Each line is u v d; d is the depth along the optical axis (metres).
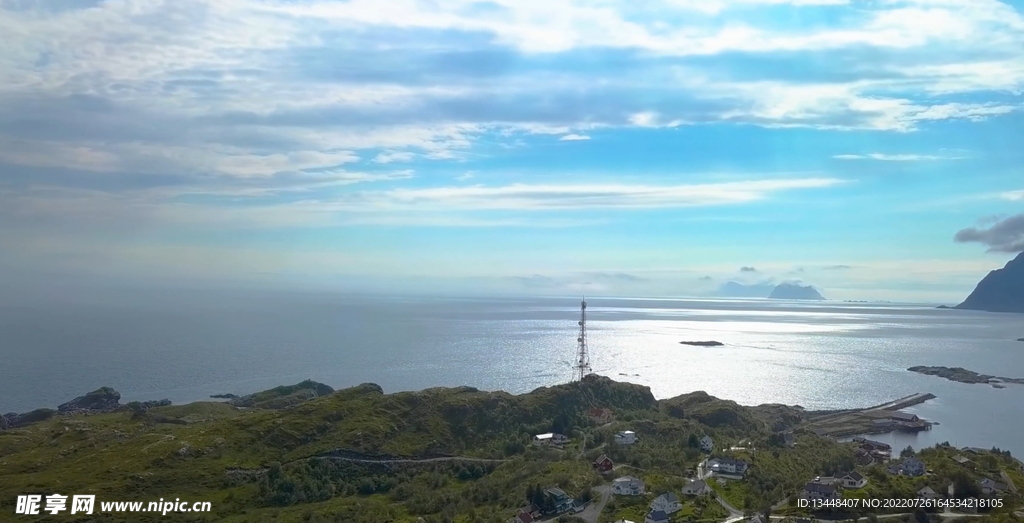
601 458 145.50
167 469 148.12
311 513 129.25
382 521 124.81
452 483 151.75
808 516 117.00
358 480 152.50
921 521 117.69
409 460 162.50
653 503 118.62
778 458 153.62
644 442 169.00
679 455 156.25
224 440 163.62
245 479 147.75
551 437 174.88
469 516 122.31
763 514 116.81
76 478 143.25
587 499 124.56
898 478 135.25
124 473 144.75
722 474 141.75
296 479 146.00
